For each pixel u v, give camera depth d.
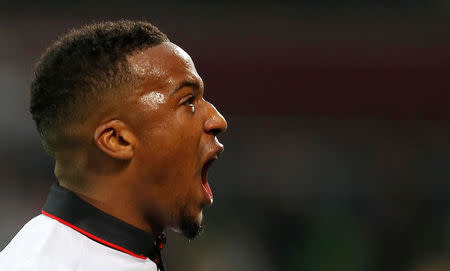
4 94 22.52
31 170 21.84
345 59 25.20
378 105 24.95
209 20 25.88
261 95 24.62
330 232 21.53
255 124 24.58
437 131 24.77
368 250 21.11
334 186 23.59
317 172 23.91
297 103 24.86
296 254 20.97
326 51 25.20
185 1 26.41
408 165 24.08
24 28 24.06
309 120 24.81
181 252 19.31
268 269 20.53
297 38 25.45
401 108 24.98
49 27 24.19
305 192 23.36
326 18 26.50
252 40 25.16
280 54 25.16
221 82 24.70
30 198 21.42
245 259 20.27
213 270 19.56
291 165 24.02
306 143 24.56
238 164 23.67
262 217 22.14
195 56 24.86
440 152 24.42
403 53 25.19
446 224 21.81
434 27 26.06
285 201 23.00
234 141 24.22
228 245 20.58
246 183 23.23
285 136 24.59
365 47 25.45
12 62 23.02
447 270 20.25
